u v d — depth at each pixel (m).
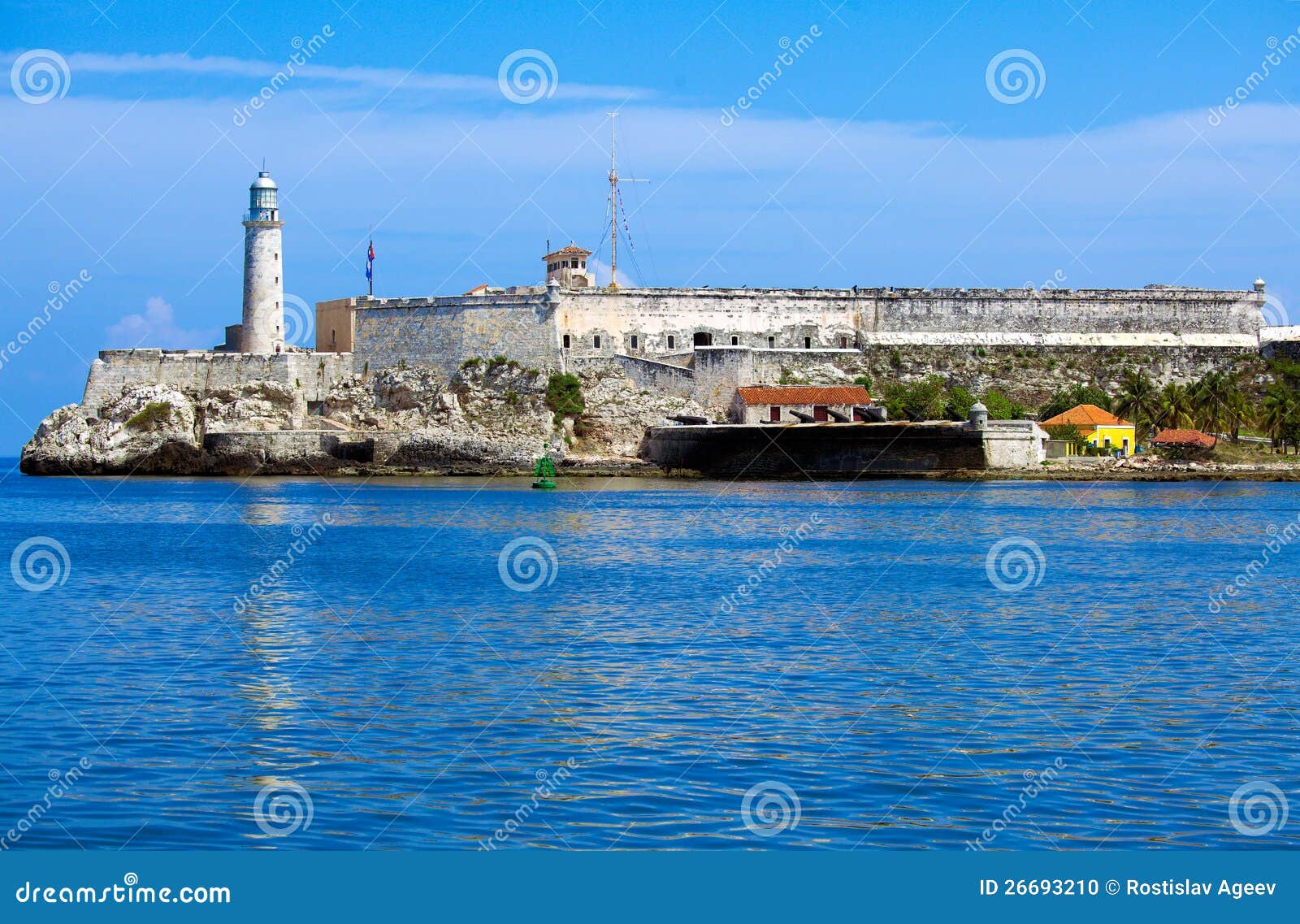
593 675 39.72
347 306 161.12
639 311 157.88
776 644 44.81
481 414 150.38
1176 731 32.91
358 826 26.23
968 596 56.31
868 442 137.00
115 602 55.44
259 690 37.66
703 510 104.38
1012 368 164.38
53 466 154.75
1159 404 150.88
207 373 157.00
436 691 37.50
